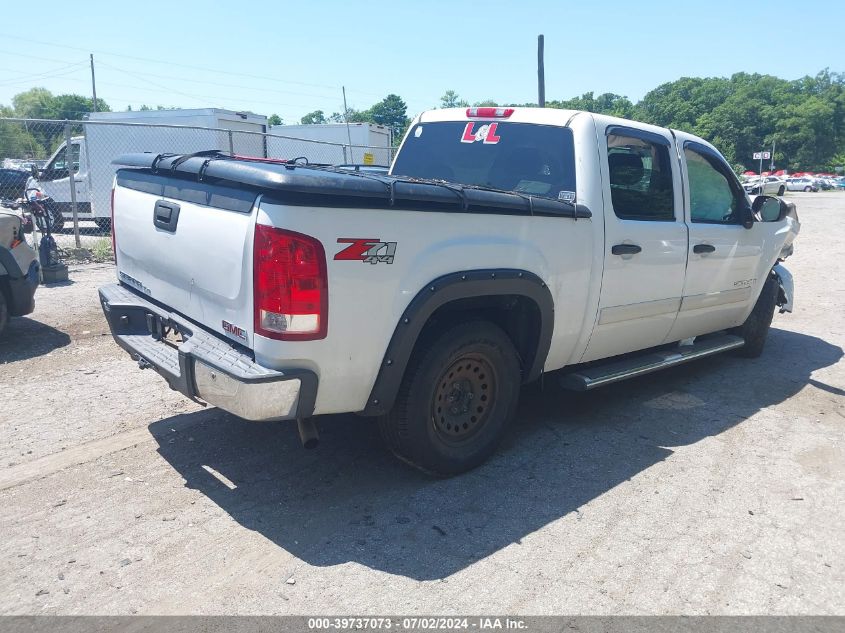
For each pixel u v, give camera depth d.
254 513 3.56
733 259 5.62
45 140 12.47
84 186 15.95
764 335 6.64
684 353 5.46
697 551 3.36
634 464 4.30
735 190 5.69
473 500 3.78
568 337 4.38
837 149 119.50
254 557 3.18
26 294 6.41
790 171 119.38
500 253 3.74
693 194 5.21
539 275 3.99
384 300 3.30
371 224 3.19
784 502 3.87
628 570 3.18
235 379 3.07
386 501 3.74
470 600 2.92
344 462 4.18
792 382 6.06
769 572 3.21
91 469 3.99
